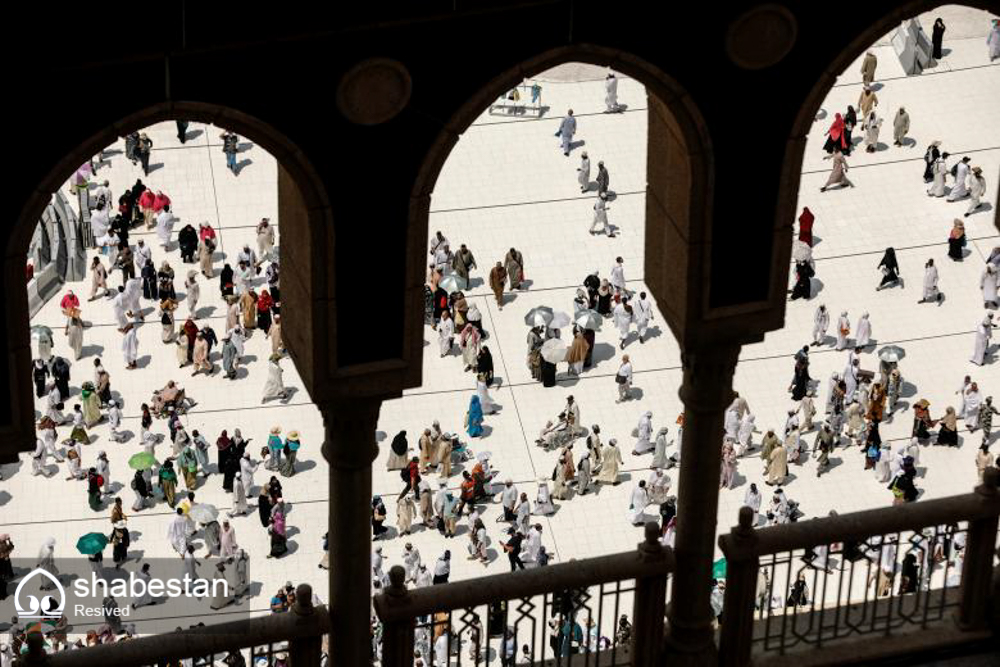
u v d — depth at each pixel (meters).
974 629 21.11
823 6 19.08
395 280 18.83
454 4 17.75
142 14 16.80
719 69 19.05
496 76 18.25
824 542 20.64
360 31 17.58
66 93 16.84
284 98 17.64
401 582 19.72
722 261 20.08
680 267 20.16
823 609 21.00
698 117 19.19
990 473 20.52
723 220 19.86
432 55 17.94
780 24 18.95
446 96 18.19
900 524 20.64
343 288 18.72
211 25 17.03
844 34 19.25
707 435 21.02
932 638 21.06
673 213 20.11
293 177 18.06
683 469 21.25
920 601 21.50
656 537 20.41
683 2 18.59
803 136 19.59
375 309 18.92
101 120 17.08
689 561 21.38
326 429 19.75
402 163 18.31
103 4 16.62
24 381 17.67
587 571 20.30
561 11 18.23
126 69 16.98
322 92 17.73
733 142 19.45
